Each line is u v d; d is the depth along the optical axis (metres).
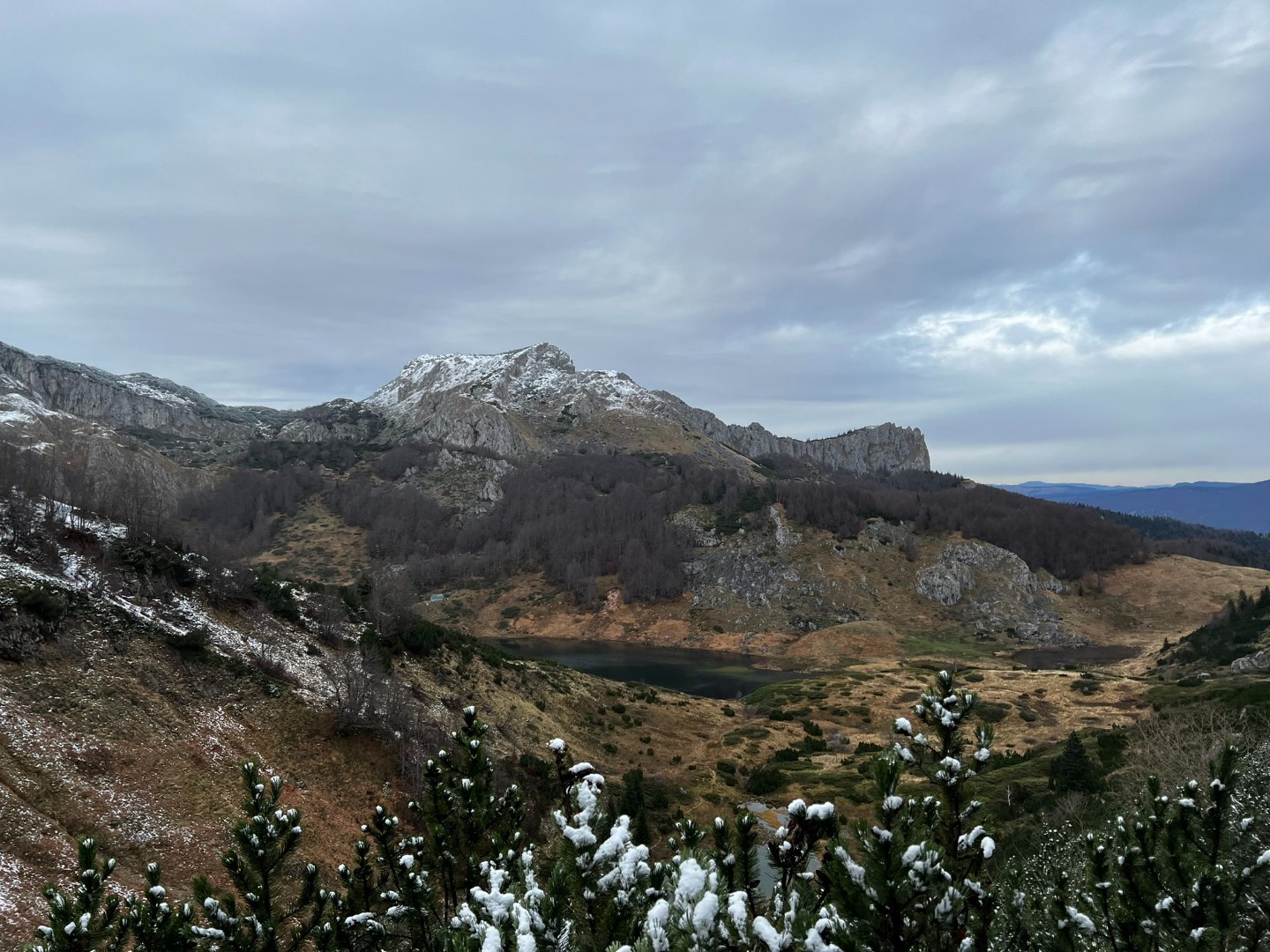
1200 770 15.46
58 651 27.94
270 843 8.04
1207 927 5.42
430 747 34.16
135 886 20.02
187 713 28.81
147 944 6.80
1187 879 5.74
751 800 41.81
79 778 22.97
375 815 8.84
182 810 24.08
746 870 5.52
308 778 29.08
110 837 21.48
